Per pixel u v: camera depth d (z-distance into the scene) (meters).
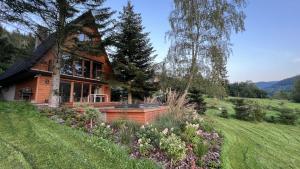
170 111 11.20
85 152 6.10
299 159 13.16
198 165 6.77
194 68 19.94
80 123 8.47
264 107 36.94
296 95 56.06
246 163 9.12
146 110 10.23
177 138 7.25
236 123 23.53
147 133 7.60
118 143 7.04
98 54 15.54
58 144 6.35
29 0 11.98
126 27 20.77
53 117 9.11
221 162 7.52
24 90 18.25
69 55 16.08
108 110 10.59
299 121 31.02
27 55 15.70
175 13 20.73
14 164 4.91
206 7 19.69
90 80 21.81
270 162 10.91
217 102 33.19
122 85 20.77
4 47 15.20
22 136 6.71
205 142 8.52
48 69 17.92
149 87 21.52
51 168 5.01
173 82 20.92
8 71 23.25
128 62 20.67
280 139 18.70
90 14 14.07
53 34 13.47
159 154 6.67
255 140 15.52
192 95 24.42
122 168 5.60
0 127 7.29
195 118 11.51
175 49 20.50
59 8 12.45
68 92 19.83
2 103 10.27
